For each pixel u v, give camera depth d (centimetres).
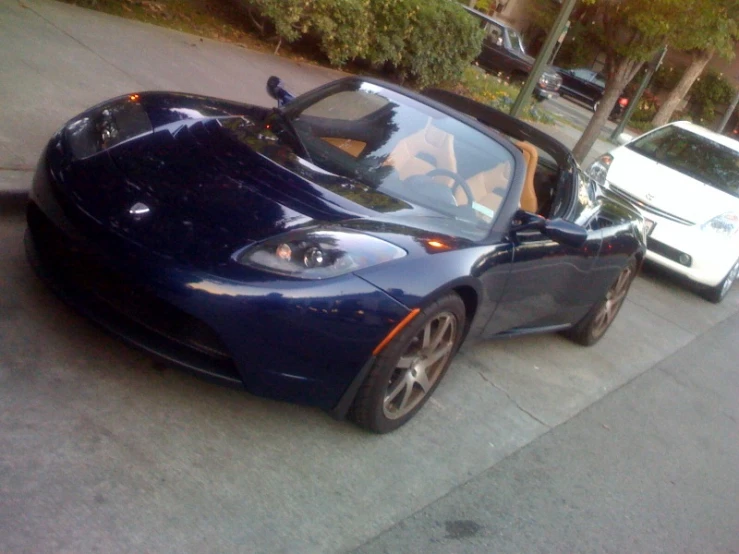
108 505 288
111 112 414
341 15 1138
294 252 328
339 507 336
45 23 809
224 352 328
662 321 796
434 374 405
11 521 266
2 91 610
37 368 346
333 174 404
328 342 329
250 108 494
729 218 865
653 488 455
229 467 333
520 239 433
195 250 320
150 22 986
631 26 1181
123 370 366
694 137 981
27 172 501
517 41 2322
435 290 350
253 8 1124
